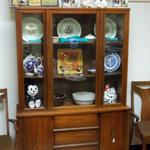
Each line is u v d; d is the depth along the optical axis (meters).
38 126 2.76
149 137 2.70
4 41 2.94
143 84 3.23
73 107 2.86
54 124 2.79
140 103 3.33
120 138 2.96
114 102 2.96
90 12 2.72
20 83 2.72
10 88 3.04
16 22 2.60
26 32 2.71
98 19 2.75
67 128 2.83
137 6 3.16
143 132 2.74
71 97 2.94
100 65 2.83
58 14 2.69
